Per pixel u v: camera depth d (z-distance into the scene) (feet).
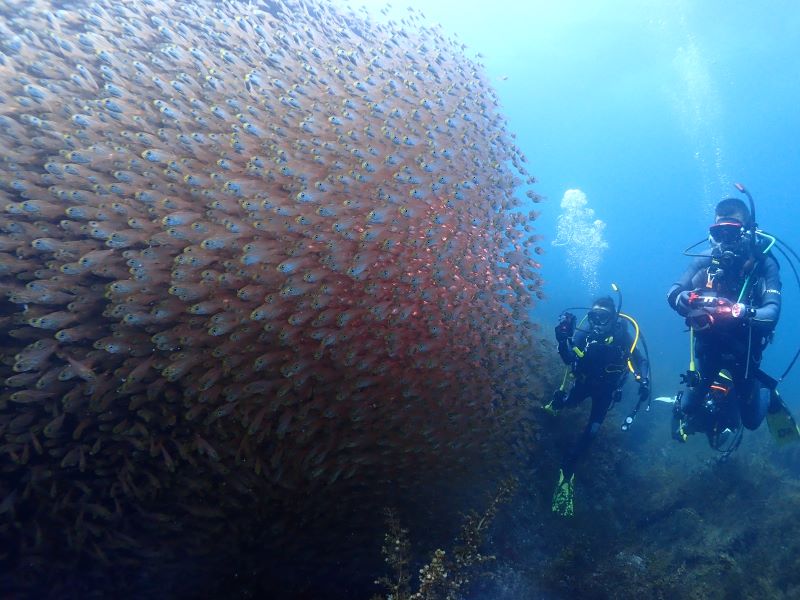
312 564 11.39
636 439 26.53
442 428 10.55
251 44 12.67
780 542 16.07
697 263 17.44
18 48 10.29
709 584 14.40
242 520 9.96
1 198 8.44
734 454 21.47
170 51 10.96
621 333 18.80
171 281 8.43
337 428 9.71
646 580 14.07
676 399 19.19
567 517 16.99
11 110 9.24
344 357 9.07
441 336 10.21
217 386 8.73
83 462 8.32
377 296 9.37
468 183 11.85
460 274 10.91
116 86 9.85
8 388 8.32
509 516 15.65
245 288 8.50
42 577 8.63
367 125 10.91
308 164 9.96
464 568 11.53
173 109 9.61
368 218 9.36
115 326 8.36
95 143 9.04
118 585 9.26
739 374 16.31
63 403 8.21
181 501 9.26
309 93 11.26
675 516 18.37
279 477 9.48
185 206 8.93
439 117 12.68
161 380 8.62
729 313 15.15
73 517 8.67
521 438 14.10
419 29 16.17
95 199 8.63
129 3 12.56
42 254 8.71
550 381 21.74
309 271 8.71
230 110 10.30
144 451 8.87
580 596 13.39
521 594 13.10
